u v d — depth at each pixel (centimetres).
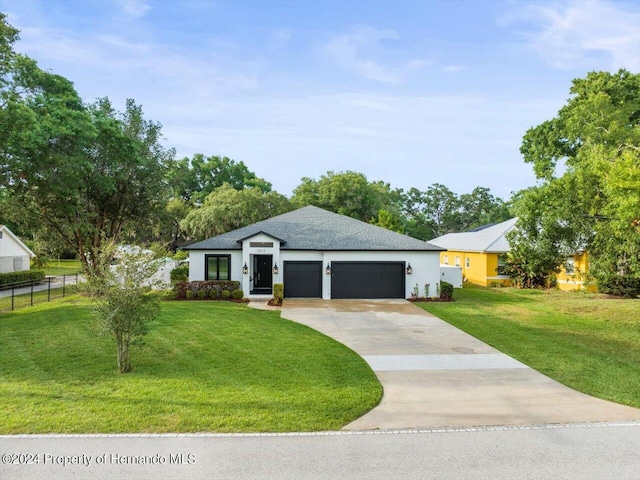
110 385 859
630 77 2508
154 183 2920
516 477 533
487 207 7675
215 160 6575
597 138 2020
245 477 525
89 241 2872
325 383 895
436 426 695
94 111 2403
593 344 1298
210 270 2317
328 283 2280
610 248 1845
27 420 683
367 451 601
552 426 697
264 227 2578
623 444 630
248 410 739
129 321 938
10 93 1777
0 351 1121
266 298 2230
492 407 785
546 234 2158
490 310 1939
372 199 5475
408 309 1958
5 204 2325
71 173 1881
